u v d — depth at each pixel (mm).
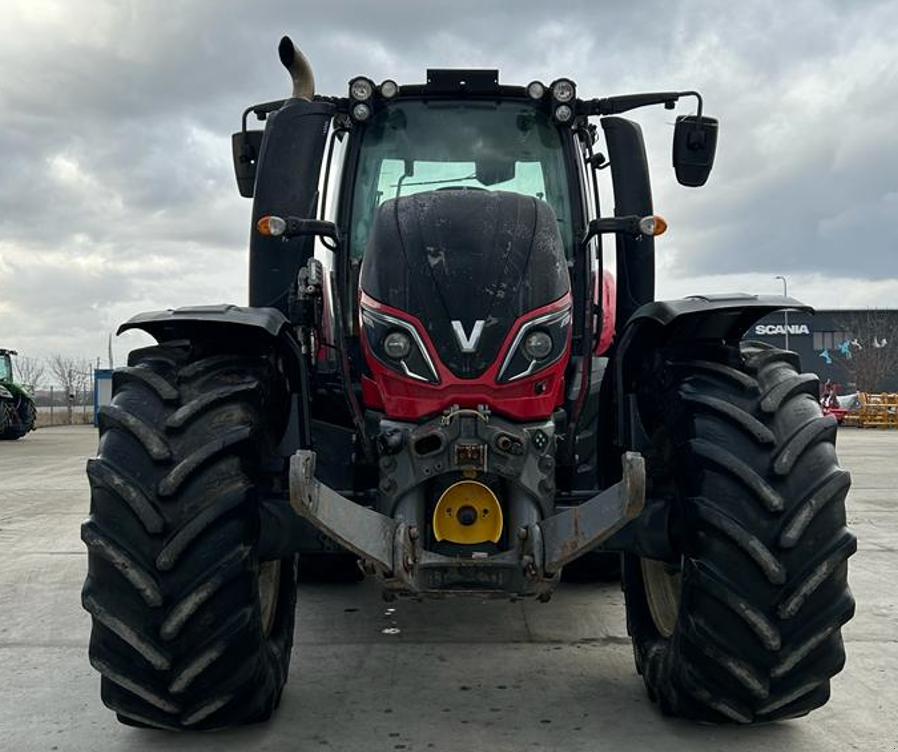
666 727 2914
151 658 2479
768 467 2602
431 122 3861
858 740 2814
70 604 4691
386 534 2648
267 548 2773
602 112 3865
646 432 3133
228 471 2557
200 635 2500
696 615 2613
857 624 4203
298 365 3064
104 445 2592
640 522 2883
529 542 2697
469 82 3824
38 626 4250
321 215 3582
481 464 2732
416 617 4320
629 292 3908
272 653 2896
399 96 3859
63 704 3168
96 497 2547
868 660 3641
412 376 2828
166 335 3121
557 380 2922
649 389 3129
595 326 3754
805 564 2549
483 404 2805
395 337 2857
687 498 2672
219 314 2768
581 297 3688
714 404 2713
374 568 2666
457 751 2732
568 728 2908
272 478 2908
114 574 2494
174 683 2518
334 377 3525
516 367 2822
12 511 8289
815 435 2643
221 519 2506
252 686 2658
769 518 2564
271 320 2811
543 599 2889
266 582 3129
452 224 3008
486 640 3922
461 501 2770
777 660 2566
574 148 3830
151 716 2617
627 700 3164
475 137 3855
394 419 2885
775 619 2549
